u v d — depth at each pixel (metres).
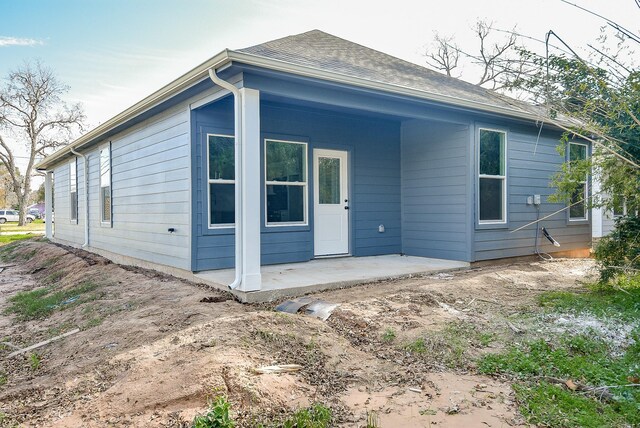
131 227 8.44
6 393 3.07
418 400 2.71
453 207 7.59
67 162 13.09
